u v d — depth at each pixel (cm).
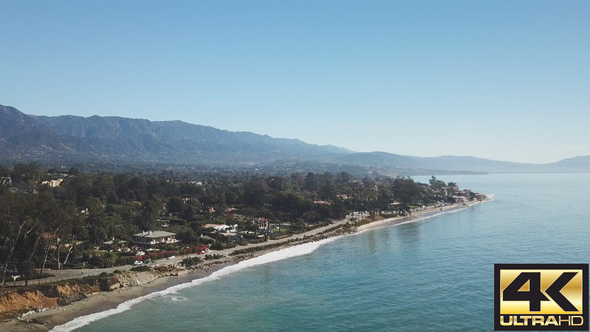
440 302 7844
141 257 11119
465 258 11350
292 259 12156
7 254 8919
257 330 6750
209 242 13888
